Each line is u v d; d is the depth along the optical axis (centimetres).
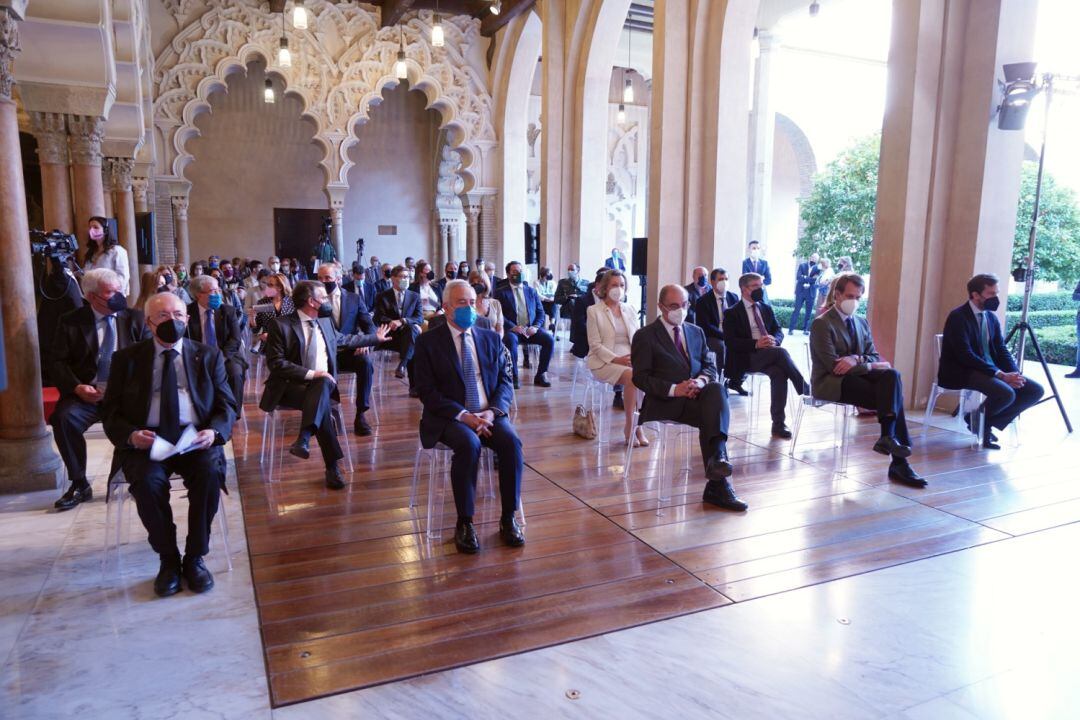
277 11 1331
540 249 1187
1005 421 526
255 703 224
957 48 626
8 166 407
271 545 348
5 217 407
